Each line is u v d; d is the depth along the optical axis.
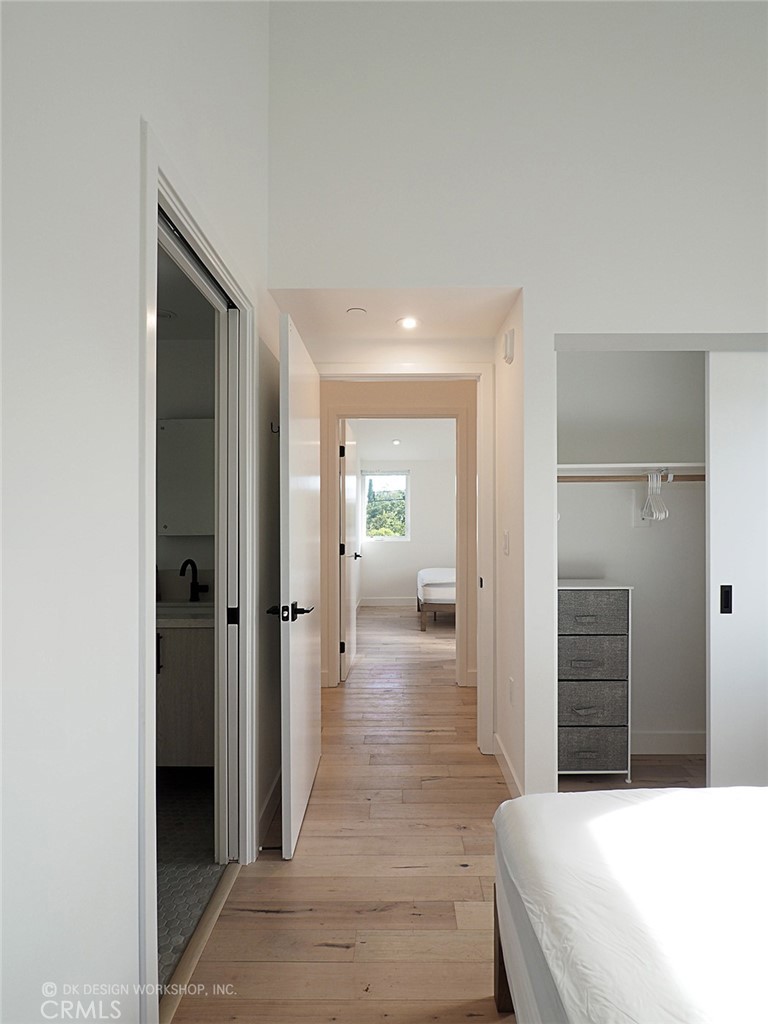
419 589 8.11
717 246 2.91
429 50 2.95
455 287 2.91
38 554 1.04
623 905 1.18
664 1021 0.91
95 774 1.23
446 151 2.93
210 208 2.00
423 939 2.04
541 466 2.89
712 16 2.93
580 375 3.69
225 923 2.12
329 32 2.96
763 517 2.97
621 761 3.27
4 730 0.95
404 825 2.81
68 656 1.13
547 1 2.94
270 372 2.97
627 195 2.91
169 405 3.80
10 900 0.97
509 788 3.20
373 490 9.73
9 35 0.96
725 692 2.98
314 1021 1.71
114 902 1.32
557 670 3.06
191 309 3.34
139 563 1.44
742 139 2.92
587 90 2.93
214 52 2.04
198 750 3.26
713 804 1.62
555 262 2.91
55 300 1.09
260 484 2.74
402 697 4.84
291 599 2.59
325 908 2.21
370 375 3.71
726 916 1.15
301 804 2.81
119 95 1.34
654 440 3.69
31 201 1.02
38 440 1.04
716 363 2.95
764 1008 0.93
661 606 3.66
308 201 2.93
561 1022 1.02
